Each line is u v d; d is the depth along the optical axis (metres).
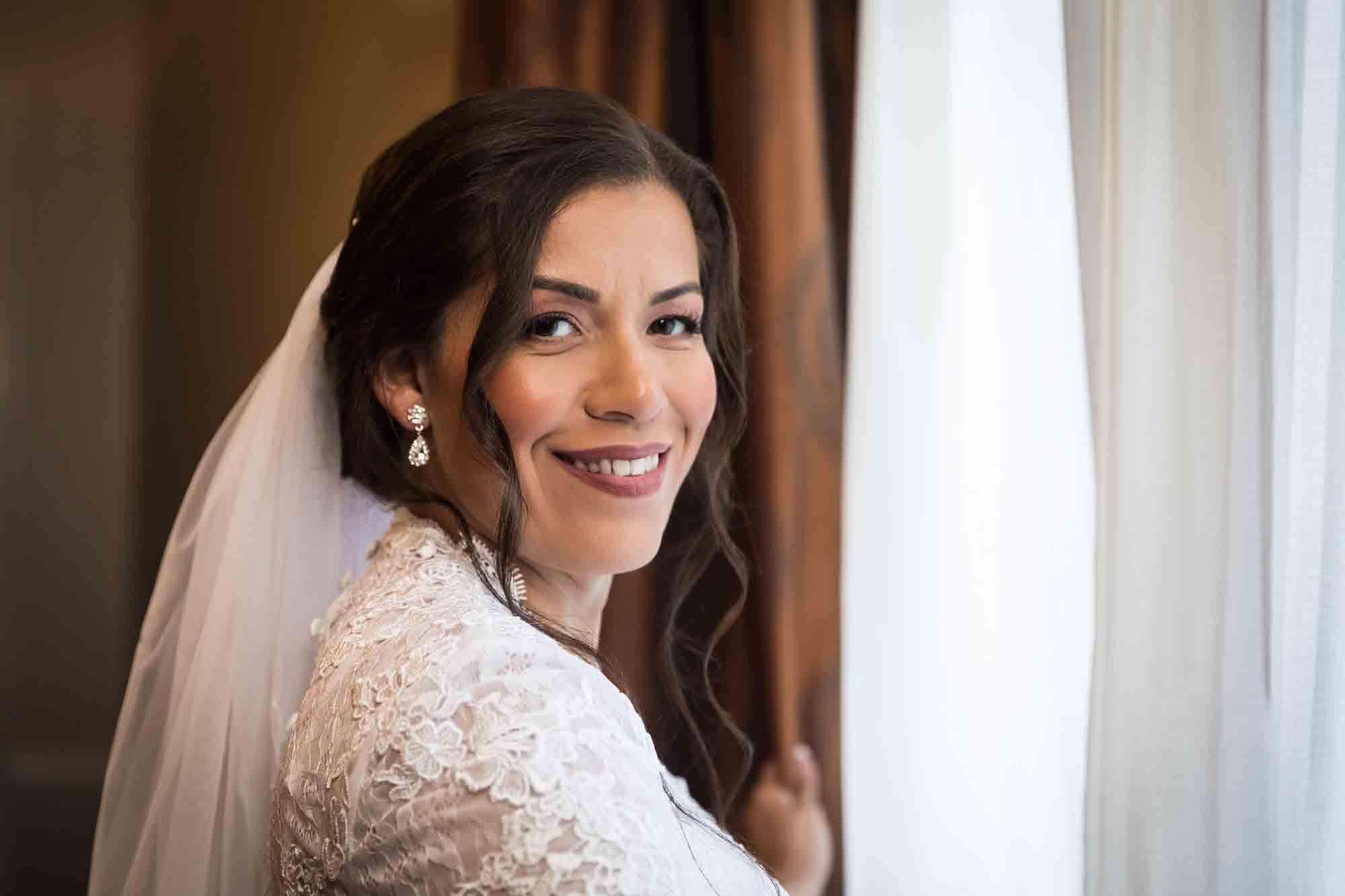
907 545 1.91
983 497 1.76
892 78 1.91
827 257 1.95
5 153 2.35
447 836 0.85
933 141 1.88
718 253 1.37
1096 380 1.36
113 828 1.35
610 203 1.14
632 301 1.15
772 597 1.93
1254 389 1.21
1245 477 1.21
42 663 2.39
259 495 1.28
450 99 2.29
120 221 2.36
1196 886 1.23
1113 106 1.29
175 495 2.36
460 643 0.94
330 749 0.96
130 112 2.35
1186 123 1.25
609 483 1.16
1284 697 1.21
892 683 1.92
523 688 0.91
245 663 1.25
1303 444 1.20
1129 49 1.28
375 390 1.22
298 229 2.33
